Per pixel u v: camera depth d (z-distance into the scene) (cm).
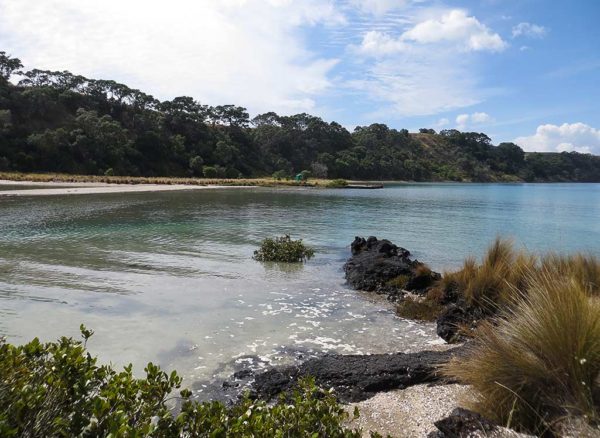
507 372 389
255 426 274
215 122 12825
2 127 7925
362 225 2461
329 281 1167
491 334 441
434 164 15625
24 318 768
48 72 10806
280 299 977
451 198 5553
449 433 347
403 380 560
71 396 261
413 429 442
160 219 2358
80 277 1074
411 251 1689
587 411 326
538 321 397
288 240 1509
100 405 237
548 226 2638
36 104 9062
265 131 12900
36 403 236
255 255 1452
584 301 387
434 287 1012
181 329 756
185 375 586
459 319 783
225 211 2969
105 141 8731
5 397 243
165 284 1051
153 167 9425
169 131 10844
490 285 828
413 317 874
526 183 15838
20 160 7569
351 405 504
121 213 2550
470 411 368
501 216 3259
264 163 11969
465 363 451
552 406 358
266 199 4338
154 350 662
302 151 13150
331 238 1962
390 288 1068
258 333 757
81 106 10112
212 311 864
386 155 14212
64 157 8050
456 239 2003
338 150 13925
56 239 1609
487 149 17862
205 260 1360
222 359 643
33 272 1099
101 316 800
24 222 2028
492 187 10625
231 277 1160
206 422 272
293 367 602
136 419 268
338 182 7881
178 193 4700
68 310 824
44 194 3753
